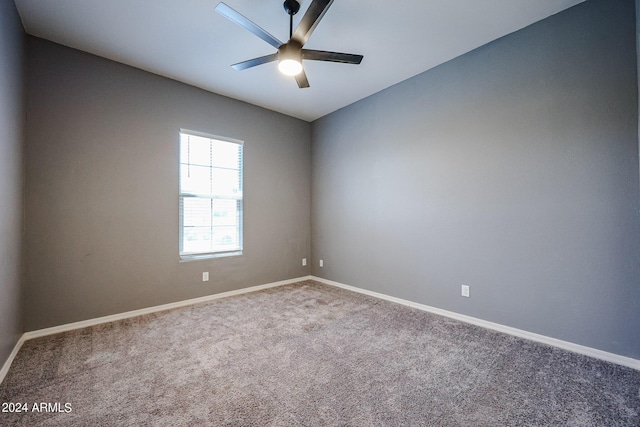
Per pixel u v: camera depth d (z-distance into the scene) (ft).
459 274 9.48
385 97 11.81
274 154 14.21
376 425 4.77
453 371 6.39
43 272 8.32
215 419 4.90
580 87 7.13
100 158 9.32
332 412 5.08
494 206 8.64
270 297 12.17
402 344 7.71
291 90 11.94
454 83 9.55
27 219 8.09
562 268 7.43
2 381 5.98
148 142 10.30
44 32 8.11
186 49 8.97
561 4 7.12
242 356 7.07
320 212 15.20
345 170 13.74
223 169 12.47
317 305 11.07
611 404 5.28
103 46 8.80
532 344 7.66
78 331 8.60
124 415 5.00
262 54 9.25
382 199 12.00
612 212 6.73
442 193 9.92
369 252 12.56
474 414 5.04
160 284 10.53
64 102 8.70
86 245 9.05
